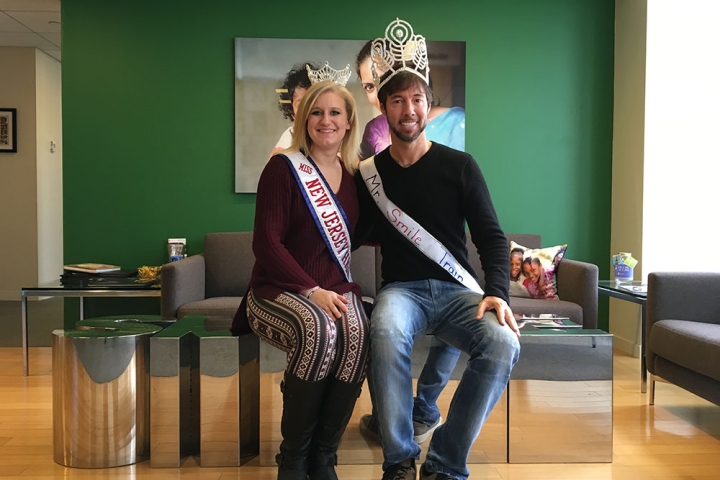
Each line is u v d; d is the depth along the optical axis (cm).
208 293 388
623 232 426
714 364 241
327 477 195
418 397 227
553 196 436
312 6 419
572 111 435
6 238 671
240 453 224
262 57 416
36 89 661
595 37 434
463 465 186
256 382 232
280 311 190
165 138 420
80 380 220
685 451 238
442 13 425
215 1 416
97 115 417
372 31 421
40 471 216
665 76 400
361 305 205
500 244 200
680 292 296
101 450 221
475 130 430
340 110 205
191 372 232
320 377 186
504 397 227
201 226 423
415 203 209
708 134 402
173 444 221
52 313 598
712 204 403
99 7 414
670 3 398
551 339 226
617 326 435
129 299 427
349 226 208
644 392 321
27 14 525
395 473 185
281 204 199
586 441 228
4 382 338
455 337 202
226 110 420
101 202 420
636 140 410
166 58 417
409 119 203
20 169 666
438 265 208
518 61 430
